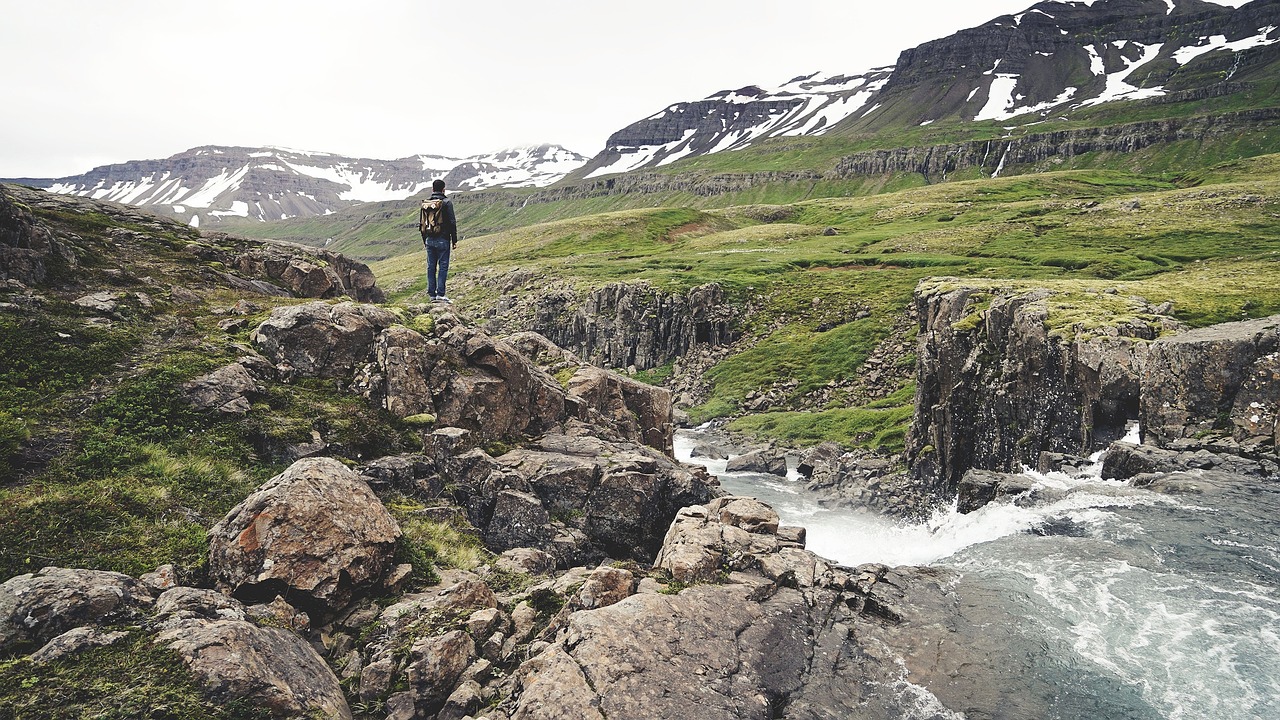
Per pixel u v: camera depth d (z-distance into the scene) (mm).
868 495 43969
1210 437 26484
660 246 173750
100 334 18656
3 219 20297
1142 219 109938
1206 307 41406
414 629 11180
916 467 45312
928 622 13562
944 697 11203
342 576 11844
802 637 12477
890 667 11945
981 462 40000
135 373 17453
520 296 126000
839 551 26375
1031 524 20422
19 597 8977
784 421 67938
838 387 74688
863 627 13156
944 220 150375
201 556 11883
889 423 58625
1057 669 12117
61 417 15195
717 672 10828
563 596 13141
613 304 106188
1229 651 12695
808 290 100875
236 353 20203
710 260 130500
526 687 9875
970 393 41281
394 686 10203
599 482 20672
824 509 43062
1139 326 32969
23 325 17531
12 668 8023
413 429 20938
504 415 23672
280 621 10680
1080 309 37031
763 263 118625
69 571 9812
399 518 16547
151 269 25547
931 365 47281
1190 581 15555
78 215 28719
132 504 12969
